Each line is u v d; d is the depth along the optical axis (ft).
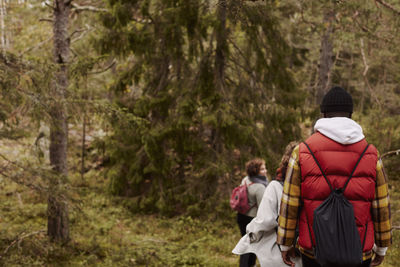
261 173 14.32
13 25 29.43
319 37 32.71
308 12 22.45
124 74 27.96
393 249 16.02
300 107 26.21
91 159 38.60
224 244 20.85
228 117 23.94
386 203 6.16
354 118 28.12
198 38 24.73
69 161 37.63
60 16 18.83
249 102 26.37
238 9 10.11
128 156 28.25
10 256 15.23
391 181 26.13
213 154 25.91
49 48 29.14
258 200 13.78
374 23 22.67
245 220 14.24
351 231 5.65
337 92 6.40
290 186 6.42
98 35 25.82
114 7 23.66
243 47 27.40
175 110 26.23
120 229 23.66
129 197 28.99
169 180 27.68
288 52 25.98
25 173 15.88
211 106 24.82
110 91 28.94
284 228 6.51
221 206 25.12
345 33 23.35
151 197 27.25
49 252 17.35
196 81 25.86
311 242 6.17
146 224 24.98
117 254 17.63
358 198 5.94
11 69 13.79
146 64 27.09
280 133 26.32
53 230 19.29
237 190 14.38
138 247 19.42
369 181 5.98
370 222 6.14
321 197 6.03
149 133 25.91
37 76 14.52
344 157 5.98
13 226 21.59
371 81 40.83
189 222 24.77
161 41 25.88
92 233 21.79
